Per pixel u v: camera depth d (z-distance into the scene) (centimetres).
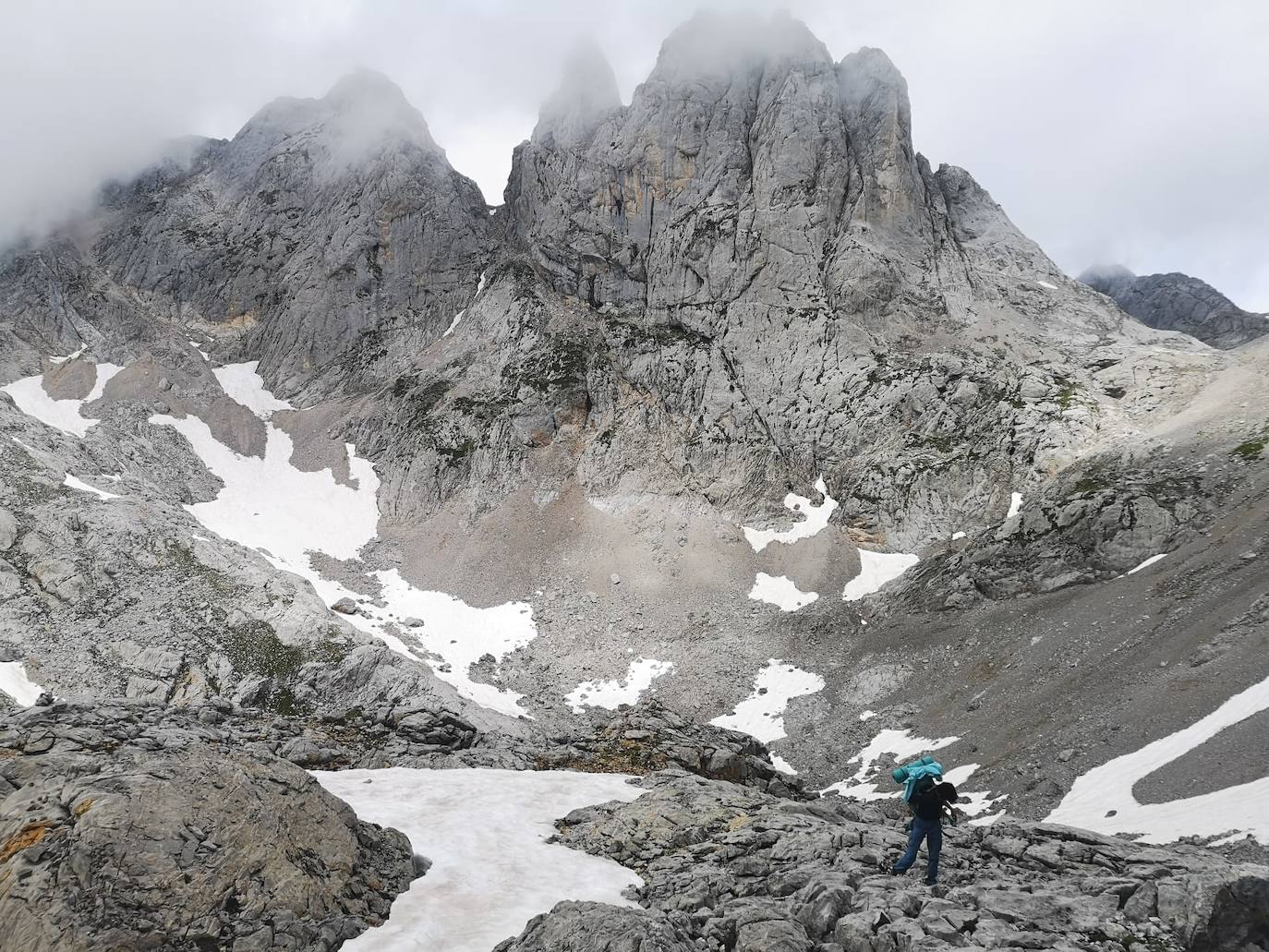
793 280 12825
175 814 1532
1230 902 1466
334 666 7344
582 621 9375
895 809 3462
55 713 3131
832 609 8844
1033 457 9338
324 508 11738
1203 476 7312
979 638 7106
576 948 1386
